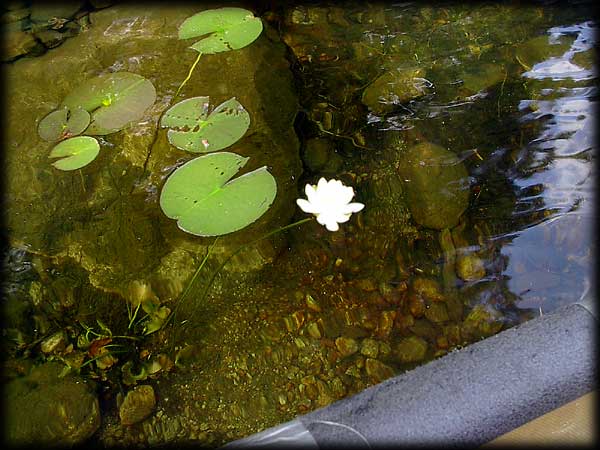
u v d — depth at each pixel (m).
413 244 0.90
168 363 0.82
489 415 0.63
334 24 1.21
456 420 0.63
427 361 0.80
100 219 0.91
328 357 0.82
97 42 1.13
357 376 0.80
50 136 0.98
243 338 0.83
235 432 0.76
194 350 0.83
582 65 1.09
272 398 0.79
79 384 0.79
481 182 0.94
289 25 1.21
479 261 0.87
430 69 1.11
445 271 0.87
